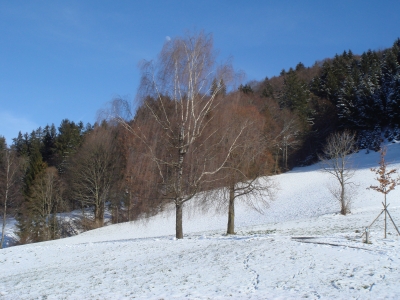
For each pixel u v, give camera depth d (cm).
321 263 1309
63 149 6712
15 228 4844
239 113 2316
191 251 1692
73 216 5219
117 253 1822
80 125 8575
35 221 4503
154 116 2102
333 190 4338
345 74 8469
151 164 2116
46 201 4547
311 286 1062
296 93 7331
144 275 1316
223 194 2420
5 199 4219
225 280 1174
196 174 2122
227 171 2261
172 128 2114
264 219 3684
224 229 3150
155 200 2214
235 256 1491
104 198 4669
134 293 1098
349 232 2136
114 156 4519
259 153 2400
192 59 2067
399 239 1758
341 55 9956
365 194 3991
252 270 1273
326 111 7606
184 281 1194
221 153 2203
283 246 1609
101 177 4650
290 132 6350
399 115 6606
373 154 6116
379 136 6581
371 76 7419
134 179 2219
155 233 3344
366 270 1200
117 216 4491
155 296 1054
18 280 1412
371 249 1503
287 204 4181
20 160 5481
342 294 975
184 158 2120
